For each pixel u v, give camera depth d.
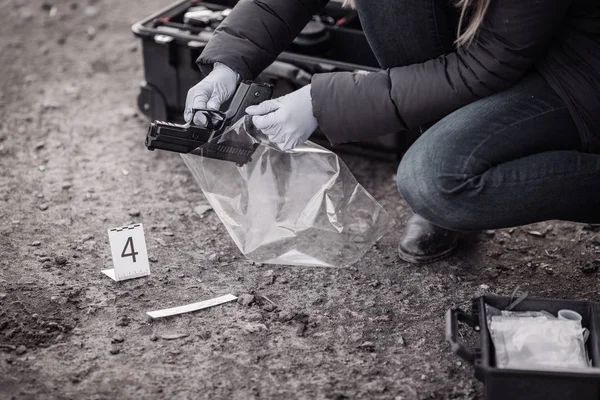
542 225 2.45
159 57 2.71
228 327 2.00
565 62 1.83
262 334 1.98
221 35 2.06
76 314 2.03
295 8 2.07
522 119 1.85
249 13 2.05
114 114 3.04
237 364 1.88
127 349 1.92
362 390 1.82
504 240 2.38
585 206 1.90
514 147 1.85
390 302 2.12
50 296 2.09
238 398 1.78
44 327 1.98
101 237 2.35
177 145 2.01
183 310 2.05
